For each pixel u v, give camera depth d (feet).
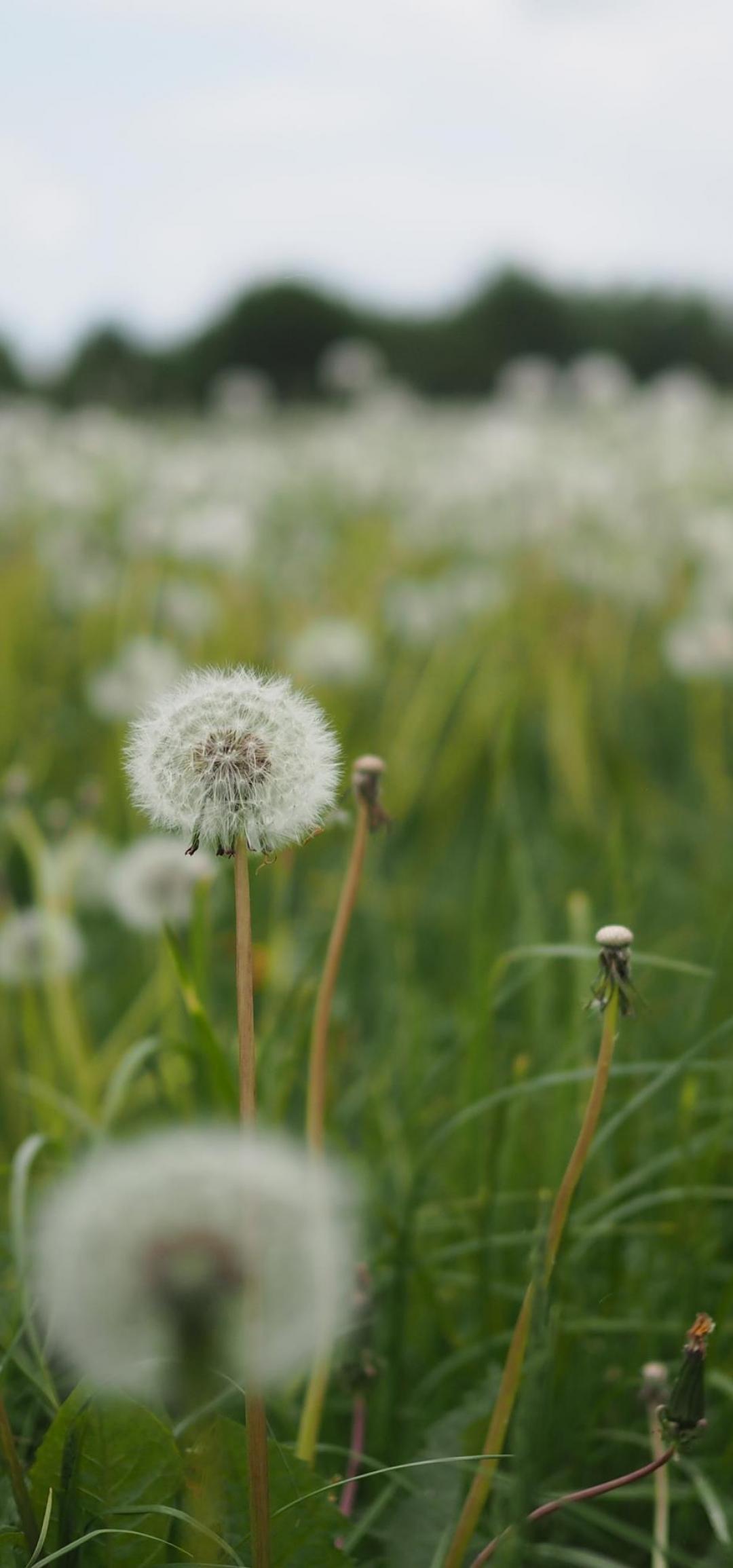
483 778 6.16
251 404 16.02
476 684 6.22
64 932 3.50
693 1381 1.99
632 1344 2.63
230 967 3.72
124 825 5.11
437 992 4.06
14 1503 2.18
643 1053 3.25
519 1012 3.73
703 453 12.07
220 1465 1.94
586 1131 2.01
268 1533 1.94
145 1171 1.72
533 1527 2.29
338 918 2.31
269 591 7.78
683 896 4.69
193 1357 1.70
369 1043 3.63
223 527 6.68
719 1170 2.93
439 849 5.53
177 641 6.37
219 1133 1.82
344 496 11.44
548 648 6.93
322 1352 2.28
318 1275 1.71
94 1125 2.65
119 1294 1.69
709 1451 2.51
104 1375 1.70
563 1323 2.49
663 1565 2.28
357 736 6.11
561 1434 2.46
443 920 4.62
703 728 6.30
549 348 29.22
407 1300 2.60
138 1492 2.05
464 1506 2.26
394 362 29.27
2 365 19.80
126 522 8.49
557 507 8.64
